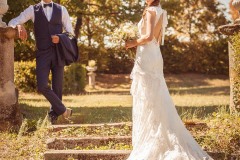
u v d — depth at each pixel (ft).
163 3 75.25
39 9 27.09
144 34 19.84
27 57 82.58
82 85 86.94
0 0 26.71
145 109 19.57
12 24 26.45
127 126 25.09
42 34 26.94
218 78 120.26
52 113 27.61
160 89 19.70
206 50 123.03
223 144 20.70
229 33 26.18
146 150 19.10
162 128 19.22
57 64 27.17
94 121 31.83
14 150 21.98
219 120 24.03
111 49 123.44
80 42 117.60
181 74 123.85
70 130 24.70
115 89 105.40
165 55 124.57
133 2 73.56
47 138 23.79
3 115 26.04
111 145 22.17
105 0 75.46
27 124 26.32
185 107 46.29
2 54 26.11
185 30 130.72
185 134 19.58
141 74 19.84
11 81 26.50
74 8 72.13
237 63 24.82
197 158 18.80
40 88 26.50
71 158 20.11
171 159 18.56
